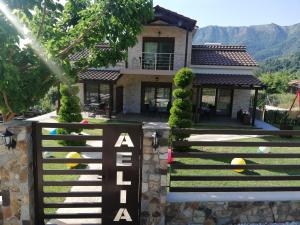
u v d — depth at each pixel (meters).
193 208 5.04
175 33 17.06
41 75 5.07
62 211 5.26
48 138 4.63
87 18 5.38
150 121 15.59
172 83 17.97
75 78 5.98
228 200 5.05
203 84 15.15
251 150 10.34
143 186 4.82
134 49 17.31
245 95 17.52
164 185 4.81
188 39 16.95
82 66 6.15
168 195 5.14
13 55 4.75
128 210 4.91
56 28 5.98
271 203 5.14
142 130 4.67
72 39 5.62
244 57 18.11
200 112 16.78
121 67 17.31
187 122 9.70
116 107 18.12
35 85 4.93
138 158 4.77
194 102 17.97
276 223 5.20
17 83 4.39
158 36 17.22
